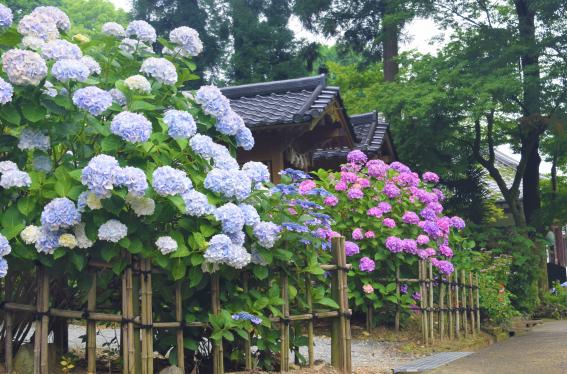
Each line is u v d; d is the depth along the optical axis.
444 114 15.98
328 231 5.57
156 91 4.70
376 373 6.02
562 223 19.16
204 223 4.30
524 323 12.30
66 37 4.85
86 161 4.35
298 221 5.01
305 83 11.50
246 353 4.83
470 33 16.36
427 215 8.79
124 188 3.93
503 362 6.44
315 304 5.64
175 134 4.33
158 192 4.02
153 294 4.64
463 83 15.27
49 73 4.27
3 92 3.93
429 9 16.81
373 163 8.77
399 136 16.78
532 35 15.48
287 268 5.06
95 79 4.61
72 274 4.35
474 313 9.62
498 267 12.49
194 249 4.24
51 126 4.29
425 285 8.38
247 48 26.16
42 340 4.23
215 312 4.54
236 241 4.34
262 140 10.66
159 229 4.33
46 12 4.74
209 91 4.74
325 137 11.94
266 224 4.56
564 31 15.32
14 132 4.41
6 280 4.50
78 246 4.08
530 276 14.36
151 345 4.35
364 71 25.44
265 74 26.20
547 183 22.11
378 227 8.37
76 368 4.93
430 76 16.28
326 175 8.78
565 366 6.12
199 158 4.57
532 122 15.24
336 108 11.56
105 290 4.78
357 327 8.70
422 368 6.12
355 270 8.31
